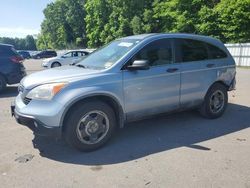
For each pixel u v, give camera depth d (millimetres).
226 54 6859
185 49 6086
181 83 5902
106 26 50062
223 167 4266
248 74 17094
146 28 40438
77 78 4793
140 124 6316
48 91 4621
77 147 4809
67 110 4629
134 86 5238
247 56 24797
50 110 4543
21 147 5098
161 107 5699
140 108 5395
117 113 5238
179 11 34969
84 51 23578
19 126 6293
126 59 5219
